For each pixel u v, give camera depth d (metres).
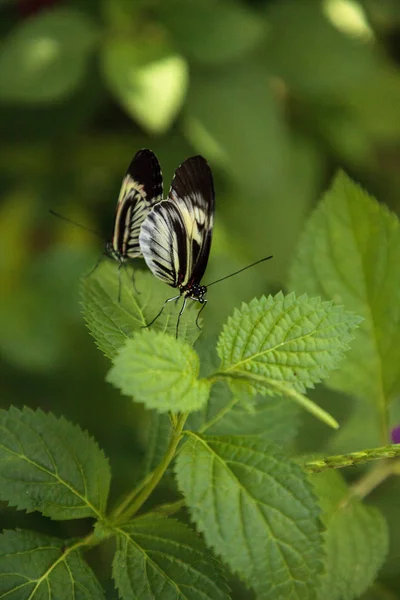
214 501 0.88
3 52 1.13
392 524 1.00
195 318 0.94
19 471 0.91
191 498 0.88
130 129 1.34
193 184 0.96
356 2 1.29
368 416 1.01
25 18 1.28
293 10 1.28
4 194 1.35
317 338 0.89
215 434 0.93
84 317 0.92
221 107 1.20
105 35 1.17
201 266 0.96
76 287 1.17
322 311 0.90
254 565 0.88
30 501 0.91
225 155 1.19
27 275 1.19
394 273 0.96
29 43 1.14
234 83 1.21
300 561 0.88
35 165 1.35
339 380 0.96
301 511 0.88
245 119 1.20
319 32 1.26
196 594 0.90
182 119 1.25
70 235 1.33
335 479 0.94
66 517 0.91
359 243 0.96
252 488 0.89
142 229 0.94
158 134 1.28
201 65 1.21
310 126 1.37
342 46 1.26
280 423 0.94
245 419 0.93
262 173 1.19
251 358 0.90
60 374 1.16
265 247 1.25
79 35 1.15
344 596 0.93
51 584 0.90
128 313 0.93
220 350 0.90
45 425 0.91
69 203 1.35
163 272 0.94
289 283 0.97
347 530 0.93
